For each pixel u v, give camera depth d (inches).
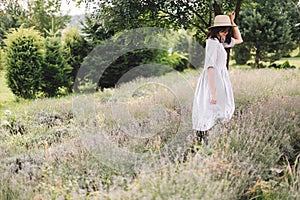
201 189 98.4
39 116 227.1
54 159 136.1
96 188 117.1
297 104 184.7
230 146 134.3
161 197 97.0
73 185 114.8
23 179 117.1
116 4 274.2
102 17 295.1
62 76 375.6
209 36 168.4
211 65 161.6
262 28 537.3
